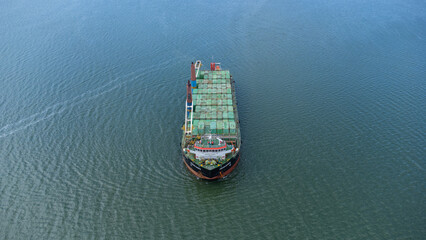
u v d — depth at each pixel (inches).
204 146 2982.3
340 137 3479.3
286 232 2465.6
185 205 2723.9
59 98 4205.2
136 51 5472.4
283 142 3430.1
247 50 5561.0
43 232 2506.2
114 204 2736.2
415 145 3331.7
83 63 5059.1
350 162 3134.8
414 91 4296.3
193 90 4013.3
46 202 2763.3
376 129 3587.6
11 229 2532.0
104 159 3223.4
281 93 4345.5
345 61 5172.2
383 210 2625.5
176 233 2481.5
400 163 3102.9
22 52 5339.6
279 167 3102.9
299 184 2901.1
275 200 2748.5
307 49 5585.6
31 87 4421.8
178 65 5059.1
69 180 2977.4
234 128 3284.9
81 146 3393.2
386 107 3976.4
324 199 2741.1
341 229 2476.6
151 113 3909.9
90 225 2556.6
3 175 3038.9
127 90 4392.2
